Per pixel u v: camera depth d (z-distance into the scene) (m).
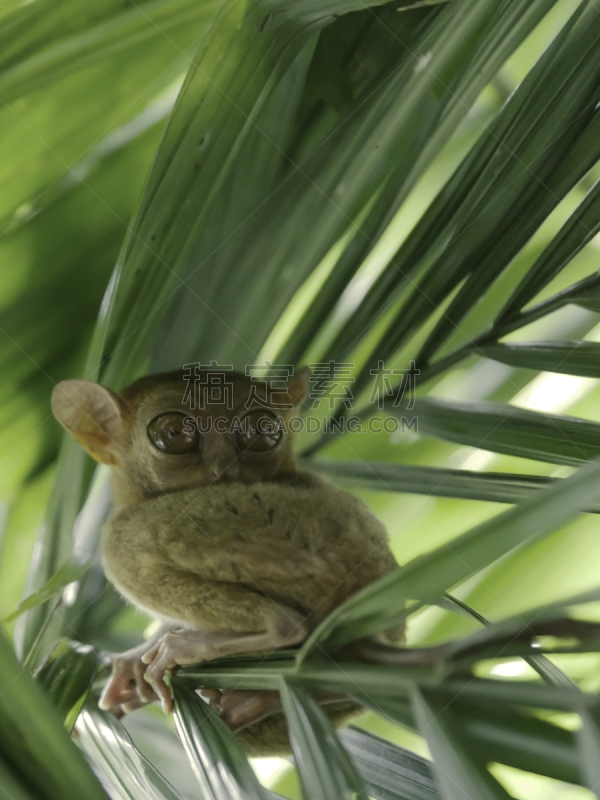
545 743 0.91
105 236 1.10
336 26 1.03
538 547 1.15
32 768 0.91
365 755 0.98
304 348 1.07
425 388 1.08
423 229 1.03
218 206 1.04
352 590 0.98
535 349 1.03
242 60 1.00
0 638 0.91
